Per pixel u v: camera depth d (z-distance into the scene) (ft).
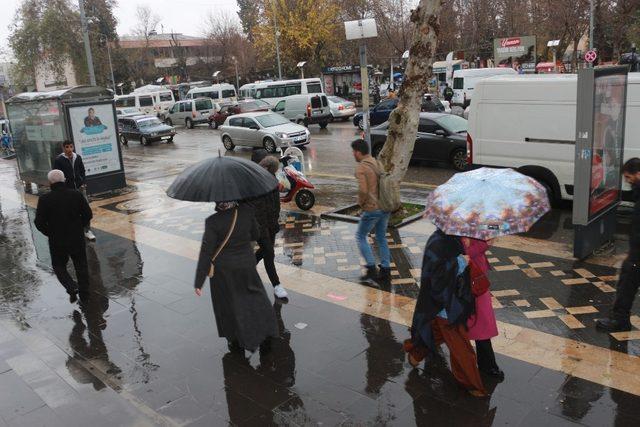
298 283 22.49
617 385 14.10
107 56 199.82
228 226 15.60
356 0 149.59
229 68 199.93
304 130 68.23
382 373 15.44
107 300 22.33
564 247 24.97
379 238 22.27
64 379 16.21
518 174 13.32
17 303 22.77
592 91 21.06
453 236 13.53
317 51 158.61
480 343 14.70
